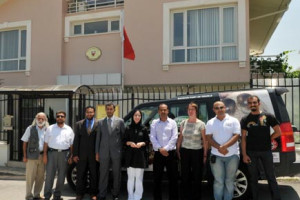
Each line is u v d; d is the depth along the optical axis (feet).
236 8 35.06
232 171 16.94
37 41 42.37
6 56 44.47
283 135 18.08
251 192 18.26
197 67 35.76
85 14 41.24
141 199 20.42
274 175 16.88
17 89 29.96
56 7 41.86
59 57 41.34
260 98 18.69
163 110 18.83
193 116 18.52
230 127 16.94
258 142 16.92
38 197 20.86
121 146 19.98
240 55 34.24
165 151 18.38
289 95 30.60
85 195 21.62
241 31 34.30
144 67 37.45
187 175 18.45
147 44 37.42
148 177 21.21
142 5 37.81
